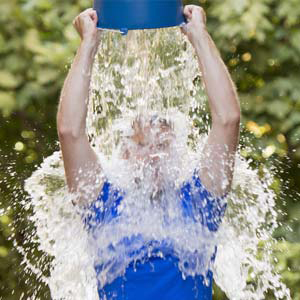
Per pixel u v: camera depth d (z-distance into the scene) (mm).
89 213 5602
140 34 7504
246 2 10078
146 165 5680
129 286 5512
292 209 10758
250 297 7980
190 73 6688
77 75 5434
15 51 10047
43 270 8648
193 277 5539
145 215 5523
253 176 6867
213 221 5605
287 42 10773
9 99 9945
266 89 10859
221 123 5387
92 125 7711
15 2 10156
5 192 10508
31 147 11094
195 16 5562
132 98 7684
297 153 10898
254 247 6781
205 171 5535
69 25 10156
